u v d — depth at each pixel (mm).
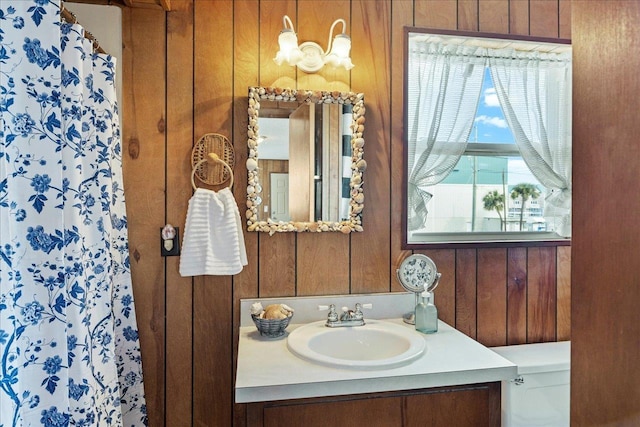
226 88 1632
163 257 1597
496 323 1818
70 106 1015
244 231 1639
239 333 1551
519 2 1828
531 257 1846
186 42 1607
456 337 1479
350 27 1718
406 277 1664
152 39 1586
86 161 1176
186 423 1609
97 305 1197
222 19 1629
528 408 1523
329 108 1688
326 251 1699
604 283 520
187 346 1610
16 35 849
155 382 1594
